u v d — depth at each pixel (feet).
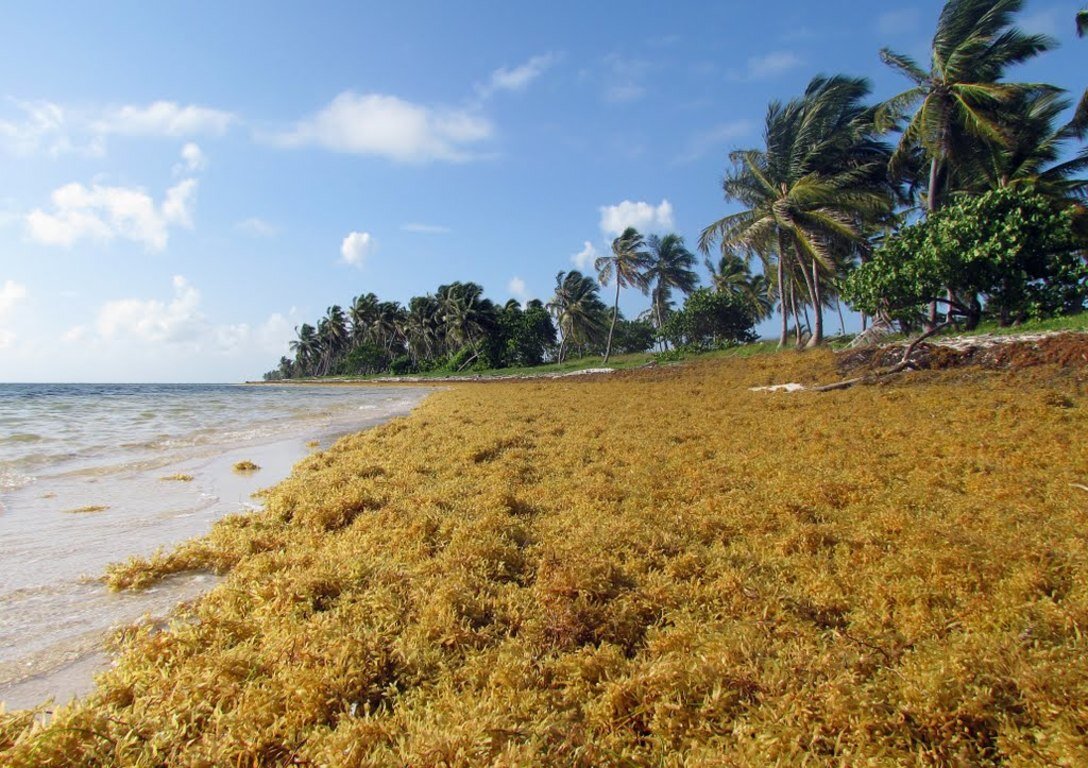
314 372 470.80
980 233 75.10
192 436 62.28
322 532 24.73
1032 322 76.43
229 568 21.70
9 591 19.56
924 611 15.93
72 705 11.53
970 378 64.59
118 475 39.86
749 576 18.63
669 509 26.63
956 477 30.45
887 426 45.39
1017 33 83.41
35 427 71.82
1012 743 10.72
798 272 133.08
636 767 10.93
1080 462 30.63
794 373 87.20
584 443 44.68
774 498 27.53
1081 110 82.58
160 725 11.20
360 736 10.91
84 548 24.12
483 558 19.83
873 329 103.30
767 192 114.01
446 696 12.37
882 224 122.93
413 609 16.40
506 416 65.46
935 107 85.46
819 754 11.16
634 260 187.52
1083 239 84.84
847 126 108.37
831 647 14.33
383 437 53.31
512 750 10.39
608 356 212.02
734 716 12.21
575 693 13.09
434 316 301.43
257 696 12.05
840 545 21.27
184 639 14.88
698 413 60.64
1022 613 15.47
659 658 13.96
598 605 16.47
